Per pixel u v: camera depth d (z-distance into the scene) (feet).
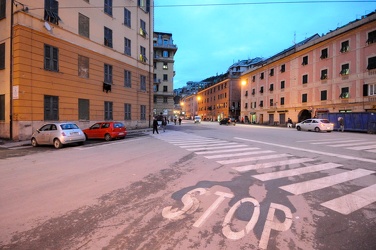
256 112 159.53
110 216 11.46
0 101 46.85
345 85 94.27
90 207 12.58
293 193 14.76
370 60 85.20
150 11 91.09
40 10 47.70
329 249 8.69
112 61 68.74
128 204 13.01
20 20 44.04
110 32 68.49
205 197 14.11
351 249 8.69
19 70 43.78
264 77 150.61
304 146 36.81
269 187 15.99
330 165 22.80
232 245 8.95
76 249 8.64
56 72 50.62
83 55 58.13
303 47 115.44
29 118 45.14
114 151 32.71
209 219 11.14
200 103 291.79
